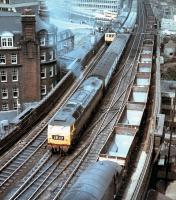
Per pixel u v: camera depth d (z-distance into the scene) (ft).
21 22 217.97
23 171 110.52
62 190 101.14
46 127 138.92
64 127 116.06
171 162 161.68
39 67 227.61
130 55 234.99
